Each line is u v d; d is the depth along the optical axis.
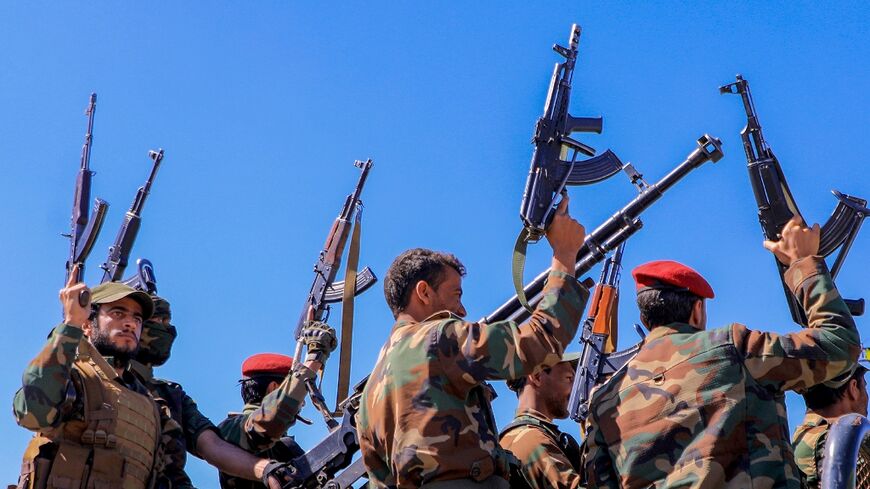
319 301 11.68
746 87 8.38
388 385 7.48
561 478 8.91
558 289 7.47
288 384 10.05
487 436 7.33
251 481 10.50
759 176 8.21
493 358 7.26
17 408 8.30
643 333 11.28
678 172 8.29
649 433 7.39
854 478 6.31
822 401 9.55
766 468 7.13
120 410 8.81
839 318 7.49
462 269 8.19
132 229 11.16
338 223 11.82
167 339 10.38
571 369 9.97
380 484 7.62
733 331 7.49
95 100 10.52
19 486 8.57
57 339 8.39
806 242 7.94
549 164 7.84
